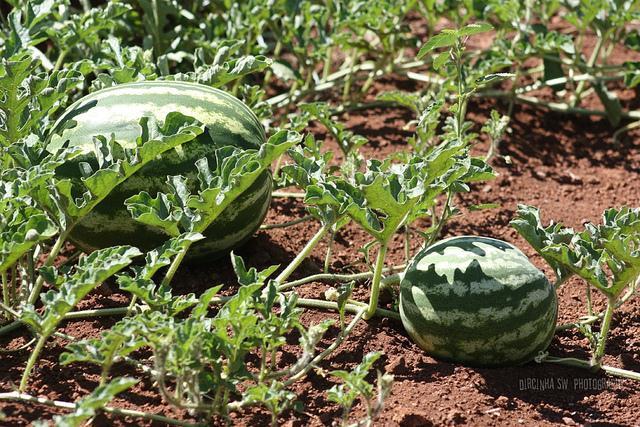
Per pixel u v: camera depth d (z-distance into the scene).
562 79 6.54
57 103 4.49
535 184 5.95
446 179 3.98
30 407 3.59
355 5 6.36
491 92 6.66
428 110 4.90
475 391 3.88
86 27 5.40
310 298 4.47
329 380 3.91
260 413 3.69
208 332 3.45
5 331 4.05
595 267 3.92
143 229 4.25
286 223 4.95
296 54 6.35
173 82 4.47
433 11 6.55
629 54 7.71
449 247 4.04
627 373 4.07
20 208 3.98
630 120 6.75
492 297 3.86
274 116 6.41
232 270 4.65
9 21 5.06
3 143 4.32
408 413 3.64
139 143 3.94
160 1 6.09
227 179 3.92
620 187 5.96
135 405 3.68
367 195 3.76
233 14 6.15
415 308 3.98
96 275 3.46
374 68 6.54
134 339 3.54
